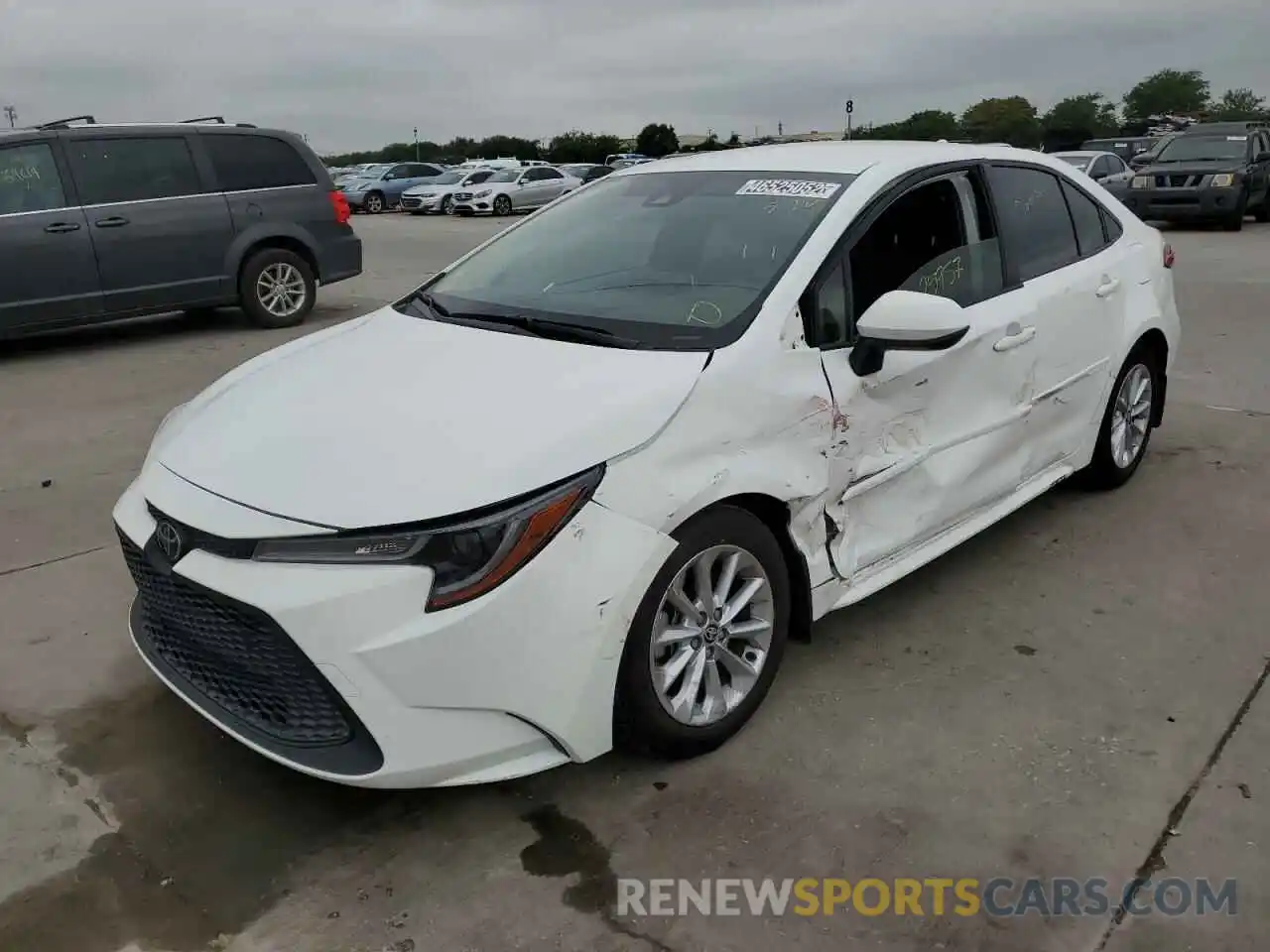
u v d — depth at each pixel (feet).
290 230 32.17
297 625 7.84
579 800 9.32
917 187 11.93
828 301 10.55
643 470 8.73
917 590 13.24
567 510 8.29
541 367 9.67
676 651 9.43
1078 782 9.44
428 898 8.22
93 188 28.63
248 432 9.42
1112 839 8.73
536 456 8.33
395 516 7.95
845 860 8.55
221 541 8.34
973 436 12.29
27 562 14.55
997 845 8.69
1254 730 10.18
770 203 11.53
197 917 8.06
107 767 9.93
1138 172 56.54
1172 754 9.84
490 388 9.34
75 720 10.69
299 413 9.53
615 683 8.75
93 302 28.86
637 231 12.07
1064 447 14.43
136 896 8.27
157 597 9.25
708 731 9.71
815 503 10.22
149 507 9.32
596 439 8.57
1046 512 15.74
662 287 10.87
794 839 8.80
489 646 8.00
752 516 9.69
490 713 8.23
